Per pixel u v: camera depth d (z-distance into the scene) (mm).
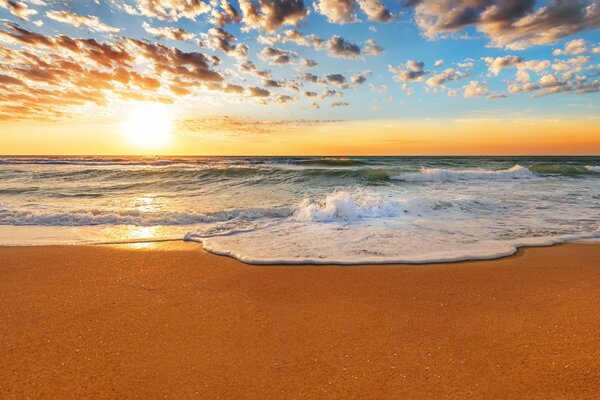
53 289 3141
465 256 4055
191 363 1985
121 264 3904
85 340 2240
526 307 2699
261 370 1916
